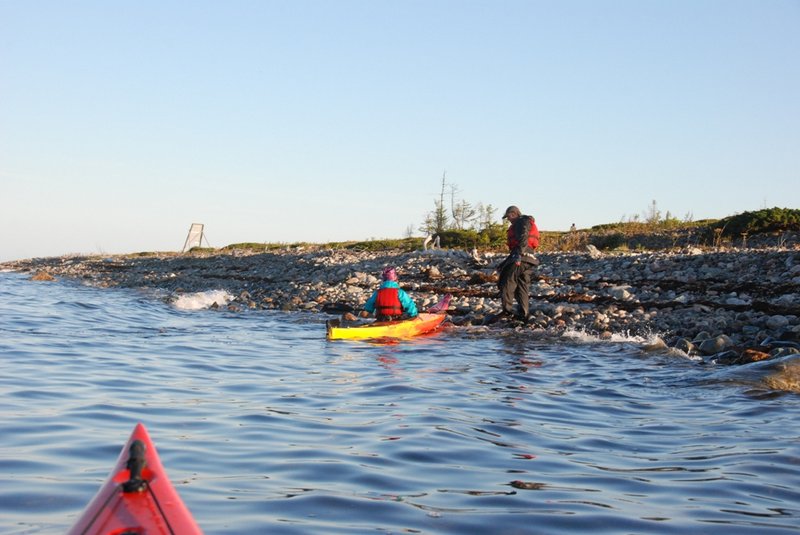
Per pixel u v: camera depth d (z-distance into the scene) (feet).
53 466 17.62
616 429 23.18
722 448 20.74
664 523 14.52
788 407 26.25
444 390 29.58
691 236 97.19
